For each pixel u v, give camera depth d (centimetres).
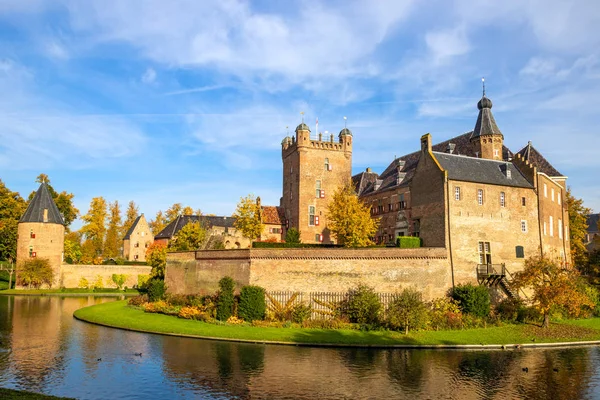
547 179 5691
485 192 5044
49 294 7219
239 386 2508
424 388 2534
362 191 7225
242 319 4244
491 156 6097
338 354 3241
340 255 4506
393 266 4491
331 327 3966
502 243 5047
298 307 4269
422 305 3988
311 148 7225
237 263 4747
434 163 5000
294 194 7294
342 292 4459
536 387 2578
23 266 7681
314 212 7144
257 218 6322
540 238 5309
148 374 2700
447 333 3834
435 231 4916
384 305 4403
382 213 6419
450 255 4731
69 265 8094
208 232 7194
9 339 3581
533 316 4512
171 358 3061
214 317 4362
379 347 3466
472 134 6406
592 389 2548
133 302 5516
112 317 4538
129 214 12569
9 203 8350
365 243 5484
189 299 5053
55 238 8006
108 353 3181
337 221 5631
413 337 3691
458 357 3225
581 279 4866
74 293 7394
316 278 4494
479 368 2947
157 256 6731
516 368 2961
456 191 4881
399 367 2934
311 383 2578
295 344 3519
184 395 2358
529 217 5294
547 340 3772
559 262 5109
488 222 4997
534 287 4375
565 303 4262
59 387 2442
